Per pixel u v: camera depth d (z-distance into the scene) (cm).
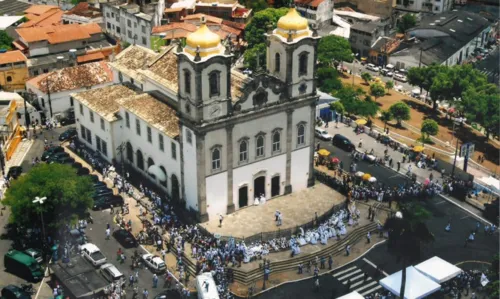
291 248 10656
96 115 13362
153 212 11531
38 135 14862
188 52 10194
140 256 10438
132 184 12581
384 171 13550
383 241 11112
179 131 11044
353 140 15012
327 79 17850
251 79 11125
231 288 9925
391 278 9594
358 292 9900
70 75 15925
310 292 9881
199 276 9556
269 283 10044
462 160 14762
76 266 9894
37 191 10412
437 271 9831
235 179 11238
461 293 9844
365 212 11800
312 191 12206
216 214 11244
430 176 13100
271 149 11519
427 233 9681
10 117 14025
